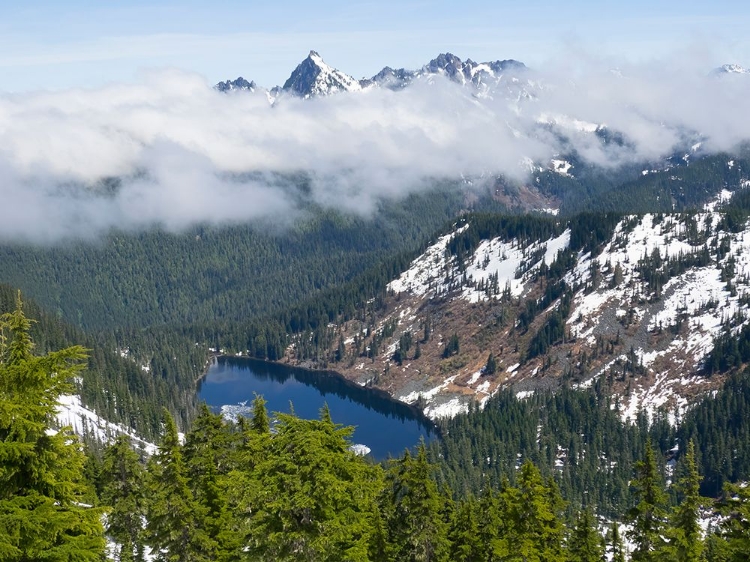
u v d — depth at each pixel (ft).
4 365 64.03
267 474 94.02
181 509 125.59
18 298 66.95
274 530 92.89
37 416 63.21
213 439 144.56
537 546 149.79
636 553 152.25
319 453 90.48
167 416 131.75
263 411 152.46
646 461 153.17
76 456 67.41
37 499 61.57
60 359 64.23
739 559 100.01
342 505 95.04
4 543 56.95
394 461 161.99
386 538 156.46
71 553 63.21
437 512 160.35
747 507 99.19
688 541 135.85
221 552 128.88
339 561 93.30
